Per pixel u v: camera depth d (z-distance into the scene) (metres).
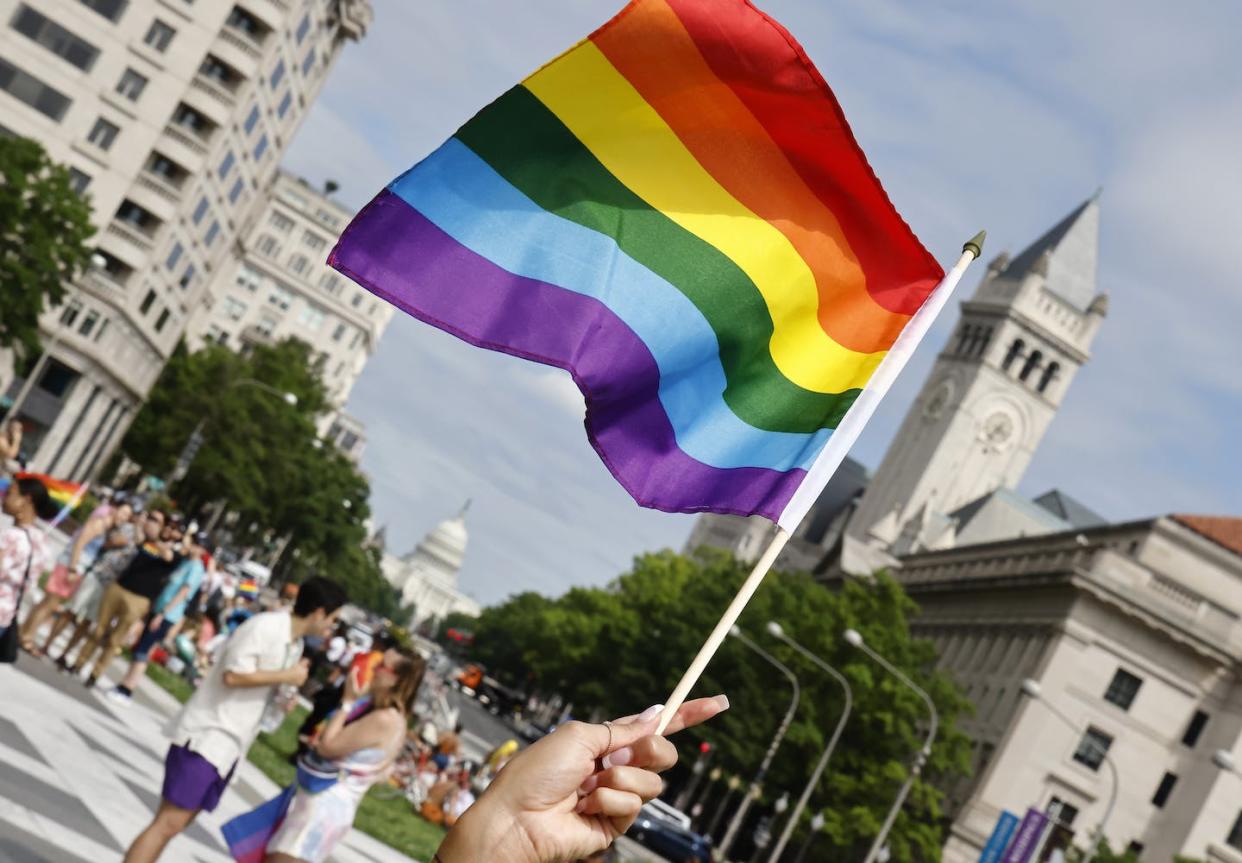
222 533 133.75
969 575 99.00
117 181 79.19
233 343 180.50
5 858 9.05
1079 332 153.88
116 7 77.81
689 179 4.75
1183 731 75.75
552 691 135.25
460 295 4.41
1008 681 79.69
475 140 4.51
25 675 17.30
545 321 4.53
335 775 9.68
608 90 4.57
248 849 9.79
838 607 69.50
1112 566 77.25
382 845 19.50
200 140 81.50
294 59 92.56
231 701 9.74
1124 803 74.94
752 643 67.12
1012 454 152.25
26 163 60.44
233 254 105.94
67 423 83.69
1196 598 76.81
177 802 9.65
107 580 19.95
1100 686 75.81
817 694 68.56
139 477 100.62
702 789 86.81
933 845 65.06
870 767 66.50
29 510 12.52
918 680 67.81
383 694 9.71
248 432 96.50
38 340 63.72
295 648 10.04
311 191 185.38
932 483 151.38
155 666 25.33
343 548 127.50
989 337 154.12
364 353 193.75
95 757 13.91
